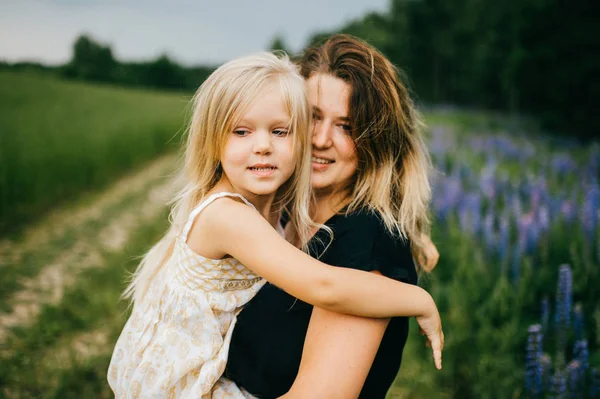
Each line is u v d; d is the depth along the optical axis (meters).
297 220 1.69
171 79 78.31
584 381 2.62
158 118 23.78
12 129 15.49
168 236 1.91
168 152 21.27
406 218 1.64
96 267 6.02
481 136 13.36
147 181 13.52
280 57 1.89
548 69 18.48
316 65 1.71
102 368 3.70
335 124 1.65
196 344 1.60
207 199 1.66
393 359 1.55
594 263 3.74
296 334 1.48
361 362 1.37
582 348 2.63
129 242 7.10
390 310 1.41
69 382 3.48
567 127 17.83
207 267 1.63
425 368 3.15
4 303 4.90
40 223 8.38
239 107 1.58
